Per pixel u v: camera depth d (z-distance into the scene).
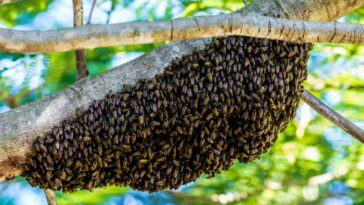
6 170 5.79
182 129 5.82
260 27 5.09
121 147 5.73
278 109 6.05
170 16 9.41
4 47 4.42
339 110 9.85
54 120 5.76
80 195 9.48
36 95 9.15
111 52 9.25
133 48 9.29
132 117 5.75
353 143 10.02
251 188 10.27
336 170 10.09
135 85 5.87
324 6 6.33
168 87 5.82
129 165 5.84
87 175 5.80
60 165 5.74
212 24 4.91
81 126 5.73
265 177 10.21
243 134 6.01
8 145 5.69
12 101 9.12
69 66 9.06
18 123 5.73
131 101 5.80
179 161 5.93
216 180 10.33
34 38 4.48
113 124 5.75
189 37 4.88
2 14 9.18
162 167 5.90
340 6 6.38
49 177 5.73
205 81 5.87
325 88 9.84
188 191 10.42
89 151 5.71
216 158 5.97
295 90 6.17
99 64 9.24
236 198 10.30
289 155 9.99
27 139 5.70
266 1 6.26
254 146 6.06
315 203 10.26
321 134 9.97
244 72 5.95
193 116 5.80
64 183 5.81
